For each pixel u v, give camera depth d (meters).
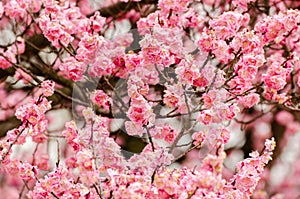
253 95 5.66
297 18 5.66
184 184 4.59
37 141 6.52
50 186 5.20
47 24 5.79
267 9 7.61
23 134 5.55
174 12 5.93
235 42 5.29
